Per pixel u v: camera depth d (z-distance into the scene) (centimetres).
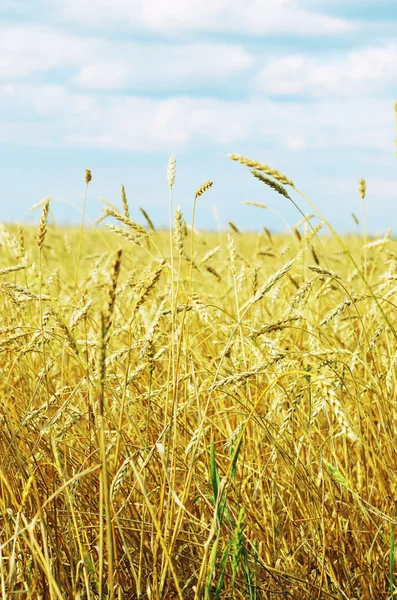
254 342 329
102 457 281
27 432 317
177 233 304
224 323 352
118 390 333
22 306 354
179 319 348
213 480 293
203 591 304
